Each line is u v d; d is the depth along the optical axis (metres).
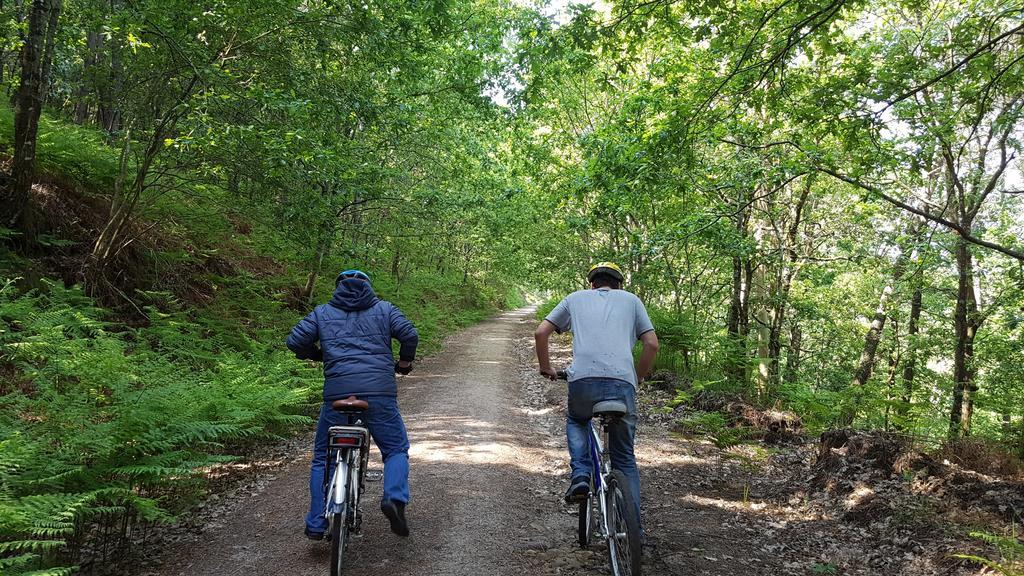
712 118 8.25
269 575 3.64
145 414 4.11
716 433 7.43
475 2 13.91
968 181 12.42
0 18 8.05
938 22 11.04
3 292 6.11
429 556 3.95
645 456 6.76
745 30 8.15
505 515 4.76
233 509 4.76
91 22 7.92
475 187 18.61
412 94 13.93
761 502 5.42
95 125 13.48
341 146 11.13
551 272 26.33
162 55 8.87
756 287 15.73
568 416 4.06
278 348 9.38
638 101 11.46
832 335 23.14
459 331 25.42
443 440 7.07
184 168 9.45
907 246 12.92
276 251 13.03
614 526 3.49
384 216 17.72
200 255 11.32
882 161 8.90
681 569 3.91
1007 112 9.71
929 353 16.53
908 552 4.11
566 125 19.53
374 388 3.72
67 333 6.36
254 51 9.55
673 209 15.19
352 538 4.18
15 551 3.32
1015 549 3.49
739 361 12.49
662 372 11.91
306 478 5.65
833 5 6.45
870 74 7.76
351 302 3.92
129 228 9.48
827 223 17.86
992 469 5.48
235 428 4.66
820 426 8.73
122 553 3.87
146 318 8.95
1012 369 13.98
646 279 16.72
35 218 7.96
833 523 4.81
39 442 3.79
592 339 3.89
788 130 11.19
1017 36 8.52
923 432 11.88
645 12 7.43
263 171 9.12
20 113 7.53
